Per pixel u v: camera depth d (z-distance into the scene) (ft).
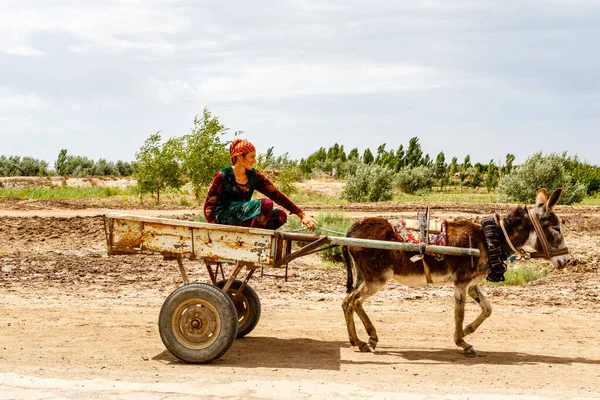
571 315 33.71
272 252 23.86
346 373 22.88
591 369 24.00
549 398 19.92
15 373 21.66
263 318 32.14
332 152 325.62
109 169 254.06
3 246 59.77
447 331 30.22
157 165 110.63
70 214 84.17
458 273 25.68
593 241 64.23
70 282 40.75
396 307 35.27
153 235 24.50
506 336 29.37
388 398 19.49
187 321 23.84
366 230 26.27
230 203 25.00
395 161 260.01
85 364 23.36
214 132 112.88
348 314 26.63
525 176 117.70
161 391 19.86
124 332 28.71
